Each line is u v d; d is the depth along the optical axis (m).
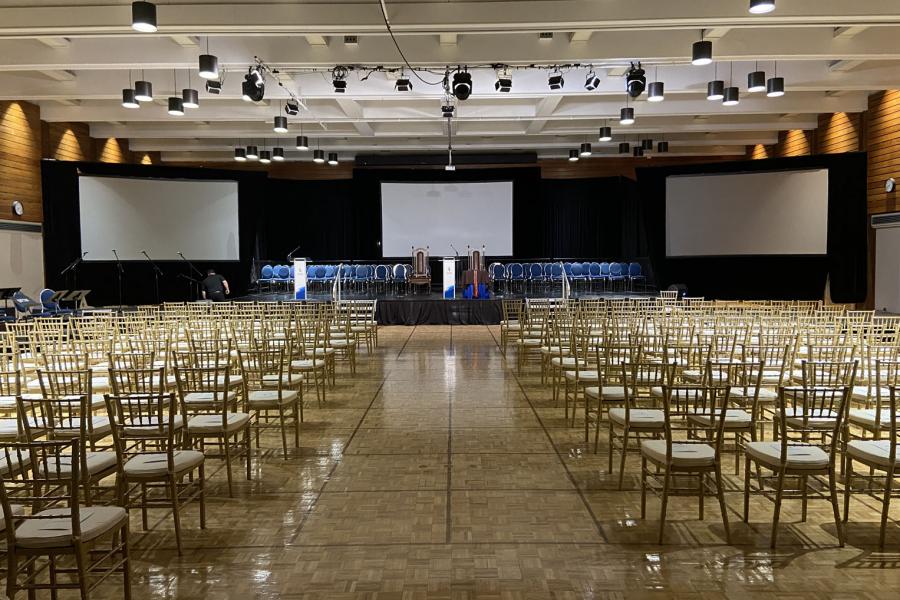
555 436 5.96
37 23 8.09
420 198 20.55
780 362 6.64
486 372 9.23
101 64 10.05
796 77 12.00
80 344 6.90
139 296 16.28
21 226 13.60
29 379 6.63
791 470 3.70
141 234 16.09
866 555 3.59
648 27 8.37
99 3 8.08
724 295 16.44
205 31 8.36
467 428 6.25
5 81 11.81
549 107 13.88
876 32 9.58
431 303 15.57
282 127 13.14
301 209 22.02
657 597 3.16
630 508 4.27
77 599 3.20
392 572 3.43
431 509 4.28
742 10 8.00
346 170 21.94
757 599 3.13
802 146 16.84
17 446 2.90
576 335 7.40
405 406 7.18
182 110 11.27
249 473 4.88
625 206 21.19
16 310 12.04
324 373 7.57
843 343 6.28
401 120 14.66
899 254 13.19
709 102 14.05
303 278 15.53
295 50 10.15
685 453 3.83
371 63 10.19
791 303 12.16
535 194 20.70
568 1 8.16
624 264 19.17
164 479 3.73
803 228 15.06
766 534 3.87
